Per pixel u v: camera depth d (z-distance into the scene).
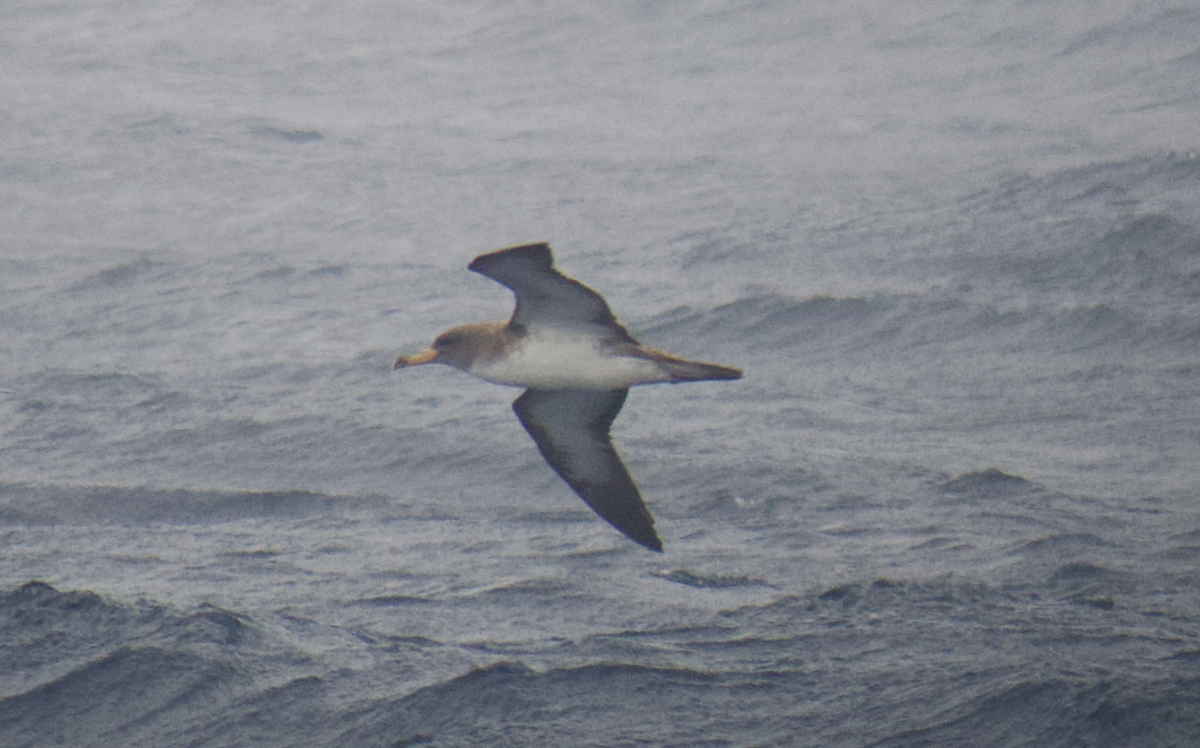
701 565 22.70
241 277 48.06
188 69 81.88
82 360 40.38
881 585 20.39
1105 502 26.20
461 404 34.47
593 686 16.44
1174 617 19.19
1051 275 43.00
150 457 31.55
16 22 92.00
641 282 46.19
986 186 53.69
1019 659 16.84
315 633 18.92
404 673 17.23
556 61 81.50
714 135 66.12
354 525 26.28
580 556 23.38
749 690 16.41
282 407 34.72
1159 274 42.09
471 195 58.28
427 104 74.62
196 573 23.02
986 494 26.64
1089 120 63.94
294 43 86.62
